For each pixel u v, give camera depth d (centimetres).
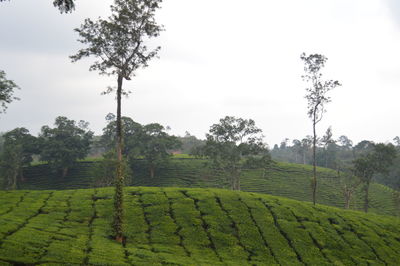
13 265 2170
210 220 4088
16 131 11525
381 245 4047
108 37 3444
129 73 3616
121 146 3547
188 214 4212
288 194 10081
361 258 3669
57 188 10469
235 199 4862
